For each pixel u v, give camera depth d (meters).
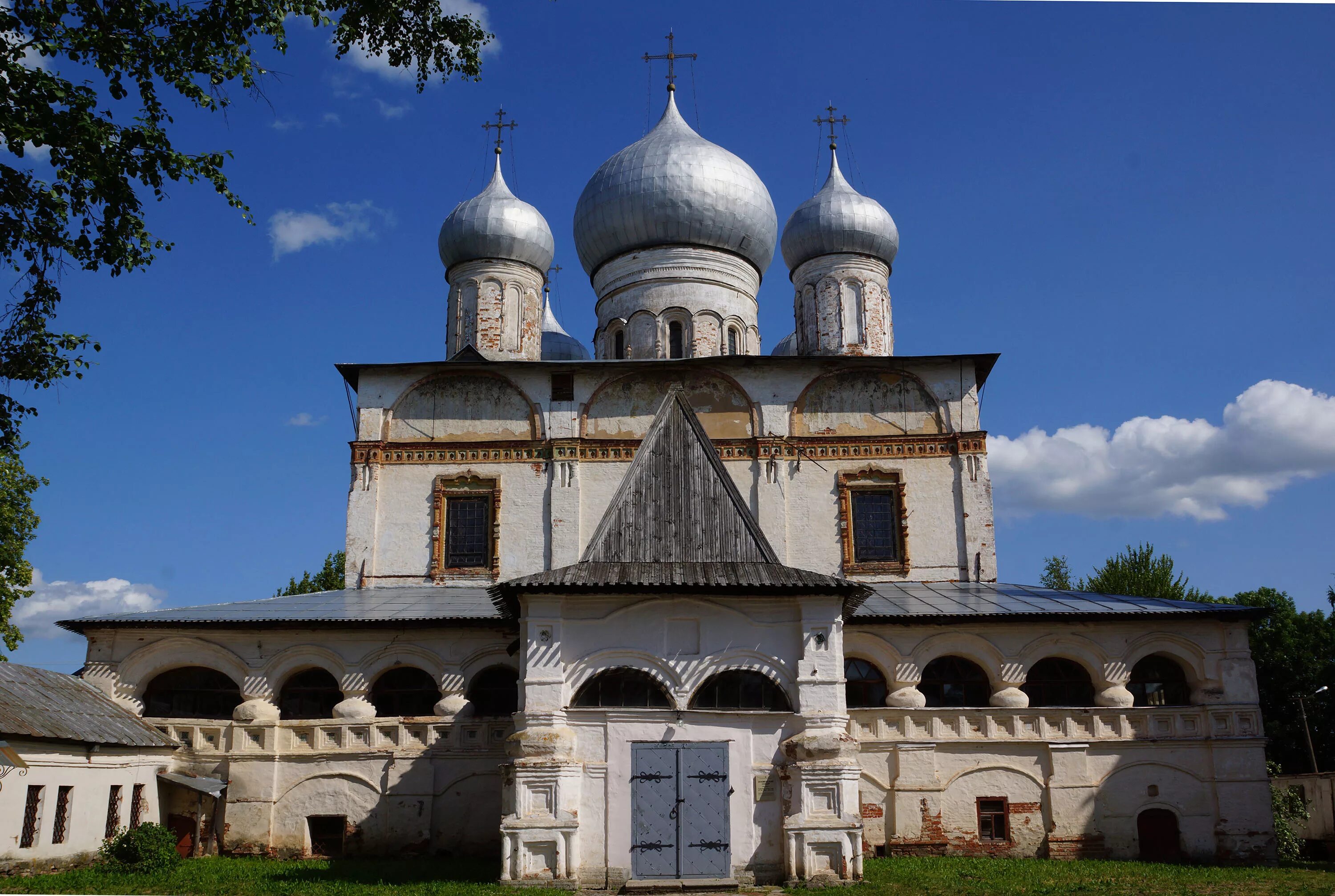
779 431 30.70
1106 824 24.11
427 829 23.95
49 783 19.83
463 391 31.42
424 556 29.97
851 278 36.97
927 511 30.00
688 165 36.84
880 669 25.97
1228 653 25.17
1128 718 24.73
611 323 37.06
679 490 20.28
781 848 17.64
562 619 18.55
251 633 25.28
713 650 18.48
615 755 17.98
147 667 25.06
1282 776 35.72
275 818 24.08
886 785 24.59
